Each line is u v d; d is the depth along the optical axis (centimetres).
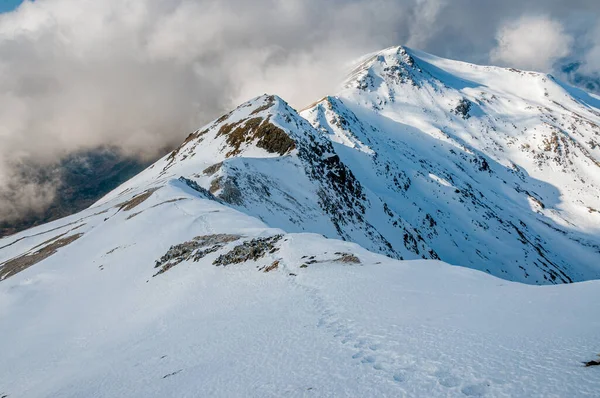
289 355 1364
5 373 2555
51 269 4547
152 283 3447
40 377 2278
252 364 1359
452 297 1694
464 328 1301
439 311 1523
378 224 10994
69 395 1641
